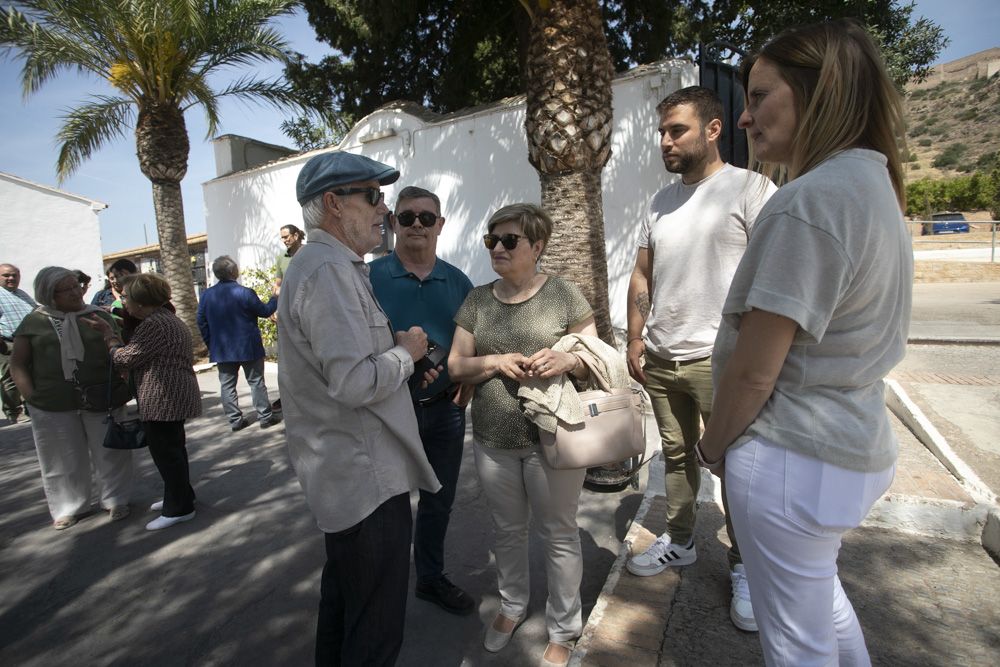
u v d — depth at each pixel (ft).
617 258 23.88
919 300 37.65
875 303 3.85
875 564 8.63
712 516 10.36
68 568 11.04
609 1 38.83
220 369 19.10
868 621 7.43
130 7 27.50
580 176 16.81
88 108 32.91
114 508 13.03
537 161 17.15
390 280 9.11
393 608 6.06
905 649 6.90
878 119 4.04
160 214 32.78
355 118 49.08
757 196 7.22
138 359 11.59
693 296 7.68
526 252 7.51
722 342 4.55
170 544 11.82
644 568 8.63
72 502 12.87
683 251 7.73
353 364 5.49
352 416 5.83
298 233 22.43
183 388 12.06
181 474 12.59
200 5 29.32
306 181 6.05
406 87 48.11
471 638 8.40
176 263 33.09
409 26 41.57
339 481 5.82
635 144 23.03
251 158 39.52
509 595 8.10
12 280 22.44
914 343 22.36
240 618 9.29
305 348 5.76
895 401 14.67
